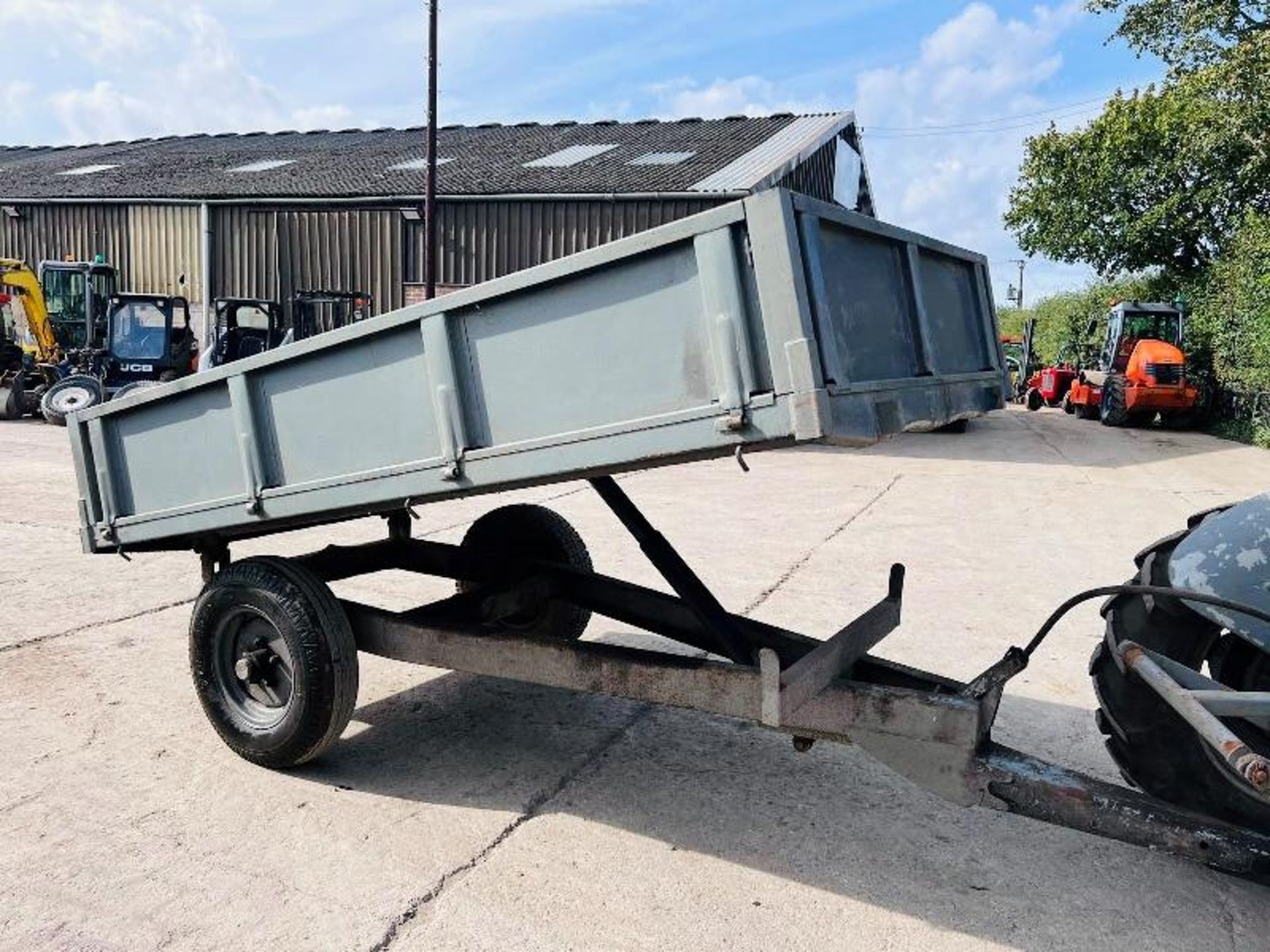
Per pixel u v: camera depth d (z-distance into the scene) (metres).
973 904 2.98
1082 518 9.30
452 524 8.51
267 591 3.63
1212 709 2.64
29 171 26.02
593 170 18.98
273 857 3.14
